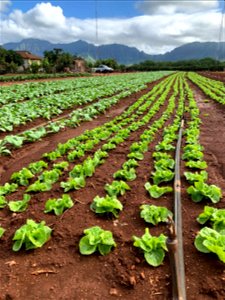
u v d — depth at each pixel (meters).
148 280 3.02
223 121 10.59
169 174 5.20
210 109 13.36
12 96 15.94
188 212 4.25
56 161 6.58
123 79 32.16
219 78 35.00
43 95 17.83
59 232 3.81
